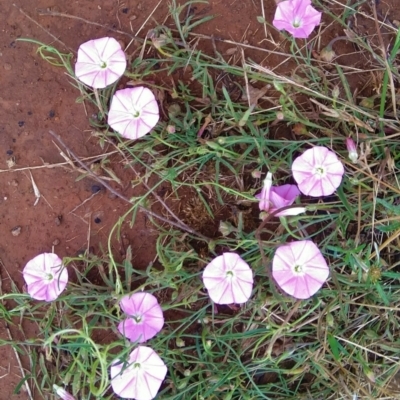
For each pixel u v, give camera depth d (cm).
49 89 32
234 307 32
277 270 28
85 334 27
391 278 32
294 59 32
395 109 30
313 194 29
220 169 32
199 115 31
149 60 31
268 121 31
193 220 32
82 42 32
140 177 31
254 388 32
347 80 32
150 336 29
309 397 32
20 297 32
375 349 32
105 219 32
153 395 29
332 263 31
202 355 32
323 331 31
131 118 29
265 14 32
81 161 32
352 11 31
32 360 32
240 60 32
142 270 32
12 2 32
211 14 32
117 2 32
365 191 31
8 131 32
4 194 33
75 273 33
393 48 30
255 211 32
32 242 33
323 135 31
